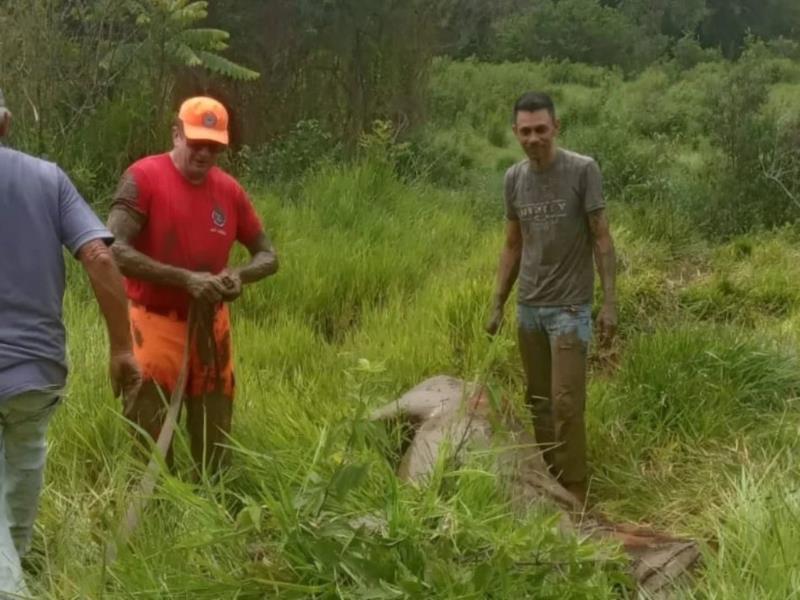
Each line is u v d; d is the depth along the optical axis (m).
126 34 11.05
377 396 4.96
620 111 21.05
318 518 3.57
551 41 39.66
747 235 10.88
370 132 14.06
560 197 5.30
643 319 8.33
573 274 5.36
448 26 15.79
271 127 13.49
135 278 4.43
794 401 6.41
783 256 9.97
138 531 3.95
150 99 10.76
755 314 8.51
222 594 3.50
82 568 3.80
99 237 3.69
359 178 11.22
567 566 3.63
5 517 3.62
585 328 5.40
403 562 3.54
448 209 11.45
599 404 6.21
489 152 17.27
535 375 5.64
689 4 53.94
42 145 9.95
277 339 6.86
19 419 3.69
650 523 5.19
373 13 13.74
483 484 4.17
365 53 13.96
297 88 13.71
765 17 59.22
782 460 5.52
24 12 10.16
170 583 3.54
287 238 9.34
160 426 4.65
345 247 9.02
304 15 13.37
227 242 4.70
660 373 6.41
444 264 9.30
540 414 5.70
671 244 10.32
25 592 3.57
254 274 4.79
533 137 5.21
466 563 3.60
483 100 21.92
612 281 5.32
